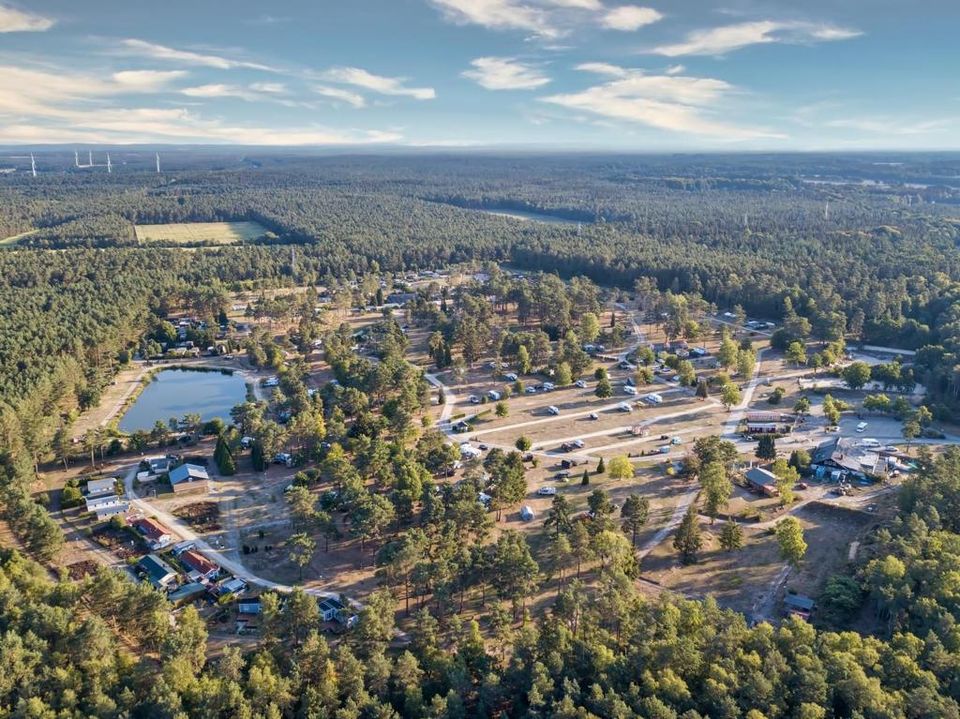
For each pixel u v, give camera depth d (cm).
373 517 13262
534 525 14762
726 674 9256
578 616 11106
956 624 9962
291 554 12875
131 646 11200
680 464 17375
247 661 10331
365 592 12569
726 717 8725
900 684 9194
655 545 13925
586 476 16425
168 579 12706
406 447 18662
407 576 12375
